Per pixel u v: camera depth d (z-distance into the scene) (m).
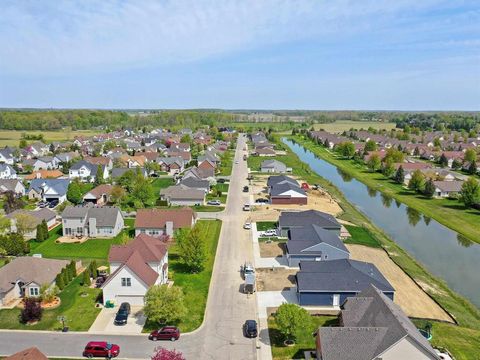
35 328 46.50
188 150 189.38
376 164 157.88
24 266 55.69
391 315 39.44
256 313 50.28
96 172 130.62
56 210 94.62
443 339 44.84
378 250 73.38
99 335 45.19
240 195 113.69
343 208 102.50
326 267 56.12
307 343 43.66
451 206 108.75
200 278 59.97
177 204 103.12
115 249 57.38
